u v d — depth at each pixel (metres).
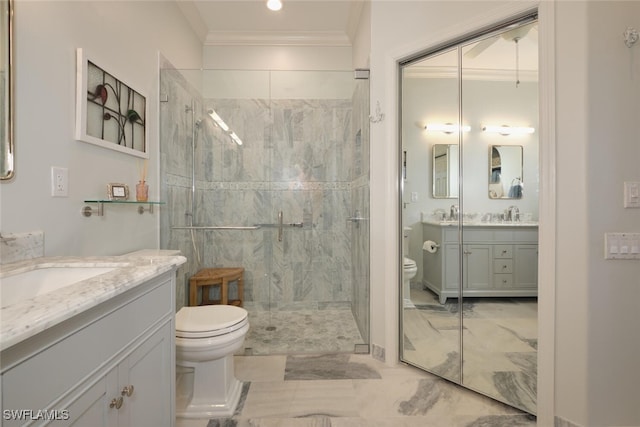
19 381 0.57
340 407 1.61
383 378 1.87
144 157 1.98
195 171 2.69
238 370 1.96
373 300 2.13
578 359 1.36
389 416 1.54
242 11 2.78
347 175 2.86
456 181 1.90
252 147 2.82
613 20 1.31
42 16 1.23
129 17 1.84
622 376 1.35
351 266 2.84
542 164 1.42
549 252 1.41
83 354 0.73
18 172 1.13
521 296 1.74
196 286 2.55
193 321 1.58
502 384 1.71
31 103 1.18
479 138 1.82
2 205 1.08
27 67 1.16
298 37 3.18
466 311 1.88
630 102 1.32
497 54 1.72
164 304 1.14
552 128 1.39
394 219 2.00
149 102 2.06
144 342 1.00
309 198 2.86
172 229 2.35
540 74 1.42
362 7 2.58
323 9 2.75
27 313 0.60
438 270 1.97
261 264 2.84
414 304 2.04
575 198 1.35
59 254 1.31
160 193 2.19
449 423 1.49
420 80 1.97
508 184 1.76
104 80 1.60
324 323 2.67
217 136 2.79
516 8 1.49
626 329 1.34
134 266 1.04
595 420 1.35
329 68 3.26
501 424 1.49
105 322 0.81
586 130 1.32
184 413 1.53
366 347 2.19
